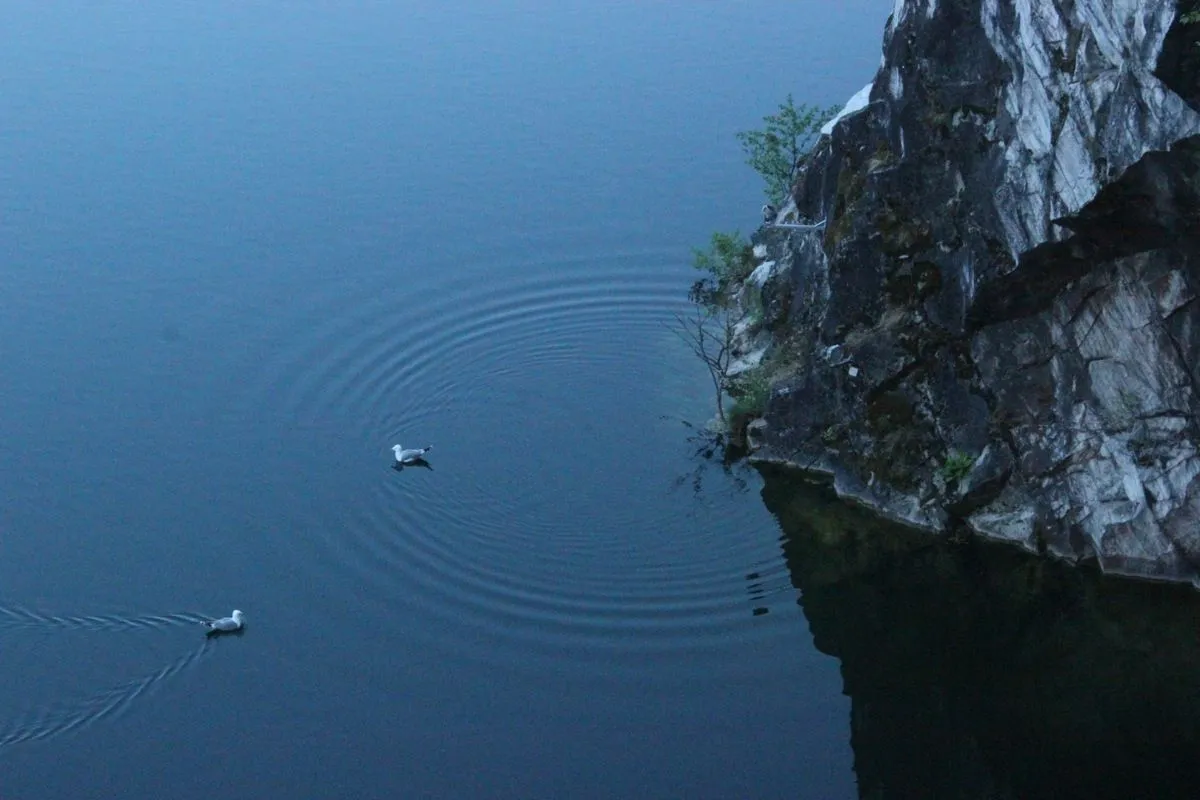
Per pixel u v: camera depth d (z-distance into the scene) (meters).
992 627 44.06
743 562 47.69
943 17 43.72
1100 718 40.69
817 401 50.78
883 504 48.69
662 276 66.25
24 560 49.66
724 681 42.75
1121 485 43.59
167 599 47.25
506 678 43.19
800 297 54.69
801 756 39.94
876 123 48.81
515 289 66.00
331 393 58.84
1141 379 42.25
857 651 43.50
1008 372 45.34
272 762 40.22
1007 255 43.09
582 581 47.25
